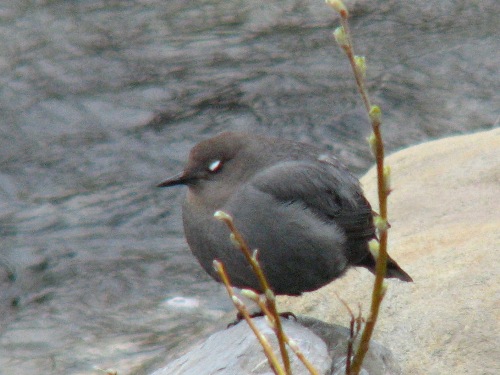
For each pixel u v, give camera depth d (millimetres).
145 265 13086
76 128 15773
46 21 18406
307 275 8000
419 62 16875
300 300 9562
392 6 18828
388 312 8633
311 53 17406
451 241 9477
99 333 11742
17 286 12789
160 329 11719
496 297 8258
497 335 7910
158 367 10516
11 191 14578
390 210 10648
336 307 9227
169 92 16453
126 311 12195
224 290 12523
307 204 7922
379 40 17688
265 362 6750
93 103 16250
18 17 18531
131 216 14031
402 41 17625
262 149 8039
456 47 17188
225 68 17062
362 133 15344
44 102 16312
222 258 7777
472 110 15688
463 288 8500
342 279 9547
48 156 15219
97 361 11148
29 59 17328
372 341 7555
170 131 15570
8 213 14172
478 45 17188
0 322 12125
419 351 8086
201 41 17859
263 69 16969
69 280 12836
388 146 14969
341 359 7262
